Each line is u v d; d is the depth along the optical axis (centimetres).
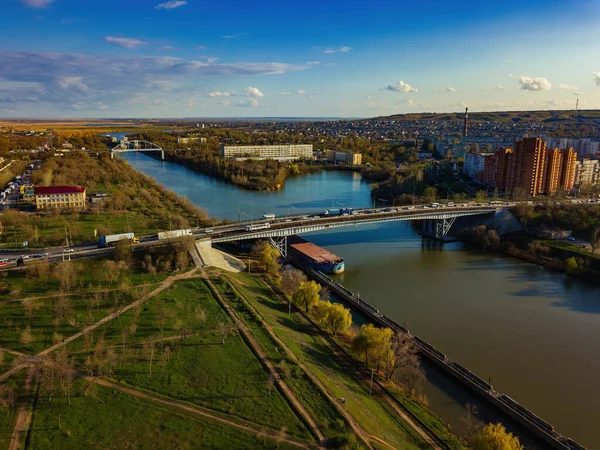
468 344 14725
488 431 8806
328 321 14425
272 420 9050
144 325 12738
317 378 10725
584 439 10419
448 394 12006
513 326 16088
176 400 9575
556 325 16225
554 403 11725
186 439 8444
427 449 9238
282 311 15562
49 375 9894
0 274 15825
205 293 15138
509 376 12925
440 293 19075
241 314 13750
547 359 13888
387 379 12169
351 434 8631
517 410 11000
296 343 12725
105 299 14250
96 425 8738
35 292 14462
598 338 15300
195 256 18800
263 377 10538
